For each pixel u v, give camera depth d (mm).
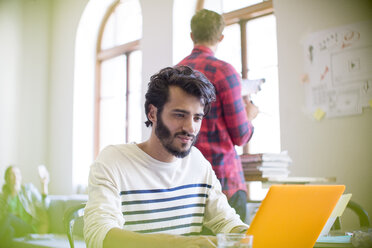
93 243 980
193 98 1153
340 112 3092
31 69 6090
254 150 3959
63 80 5988
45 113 6156
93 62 5977
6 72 5871
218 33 1868
